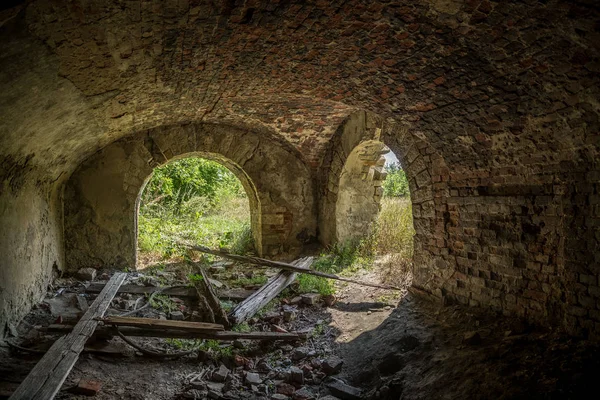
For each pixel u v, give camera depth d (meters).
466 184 4.11
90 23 2.38
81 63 2.90
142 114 5.39
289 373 3.84
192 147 7.31
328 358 4.12
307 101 5.78
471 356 3.34
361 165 7.08
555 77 2.56
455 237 4.29
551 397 2.60
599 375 2.62
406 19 2.61
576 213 3.03
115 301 5.37
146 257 7.79
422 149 4.59
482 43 2.59
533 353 3.08
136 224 7.12
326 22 2.79
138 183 7.00
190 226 10.17
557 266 3.24
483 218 3.93
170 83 4.11
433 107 3.67
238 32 2.94
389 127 5.14
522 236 3.54
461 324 3.94
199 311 5.17
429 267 4.68
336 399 3.52
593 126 2.68
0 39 2.12
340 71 3.71
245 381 3.77
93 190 6.81
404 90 3.63
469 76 3.01
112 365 3.84
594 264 2.92
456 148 3.99
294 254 7.91
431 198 4.59
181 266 7.21
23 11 2.00
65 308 5.00
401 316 4.54
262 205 7.88
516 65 2.65
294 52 3.39
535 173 3.37
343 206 7.32
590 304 2.95
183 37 2.92
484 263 3.95
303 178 8.06
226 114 6.48
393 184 10.87
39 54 2.50
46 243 5.51
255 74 4.05
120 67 3.25
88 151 6.38
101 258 6.85
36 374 3.06
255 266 7.34
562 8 2.02
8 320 3.97
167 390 3.59
